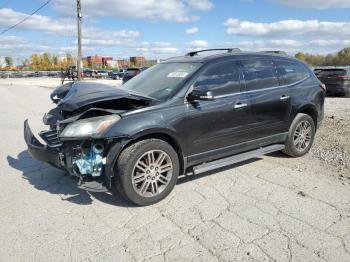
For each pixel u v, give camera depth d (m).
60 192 4.51
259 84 5.14
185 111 4.28
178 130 4.23
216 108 4.55
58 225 3.66
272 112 5.25
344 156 5.91
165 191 4.21
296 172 5.15
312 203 4.10
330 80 16.78
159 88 4.61
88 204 4.16
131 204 4.15
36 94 20.95
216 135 4.62
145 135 4.04
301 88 5.71
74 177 4.36
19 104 14.83
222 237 3.39
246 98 4.90
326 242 3.27
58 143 4.18
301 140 5.83
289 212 3.88
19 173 5.24
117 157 3.92
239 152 5.07
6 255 3.12
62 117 4.62
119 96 4.02
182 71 4.70
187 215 3.85
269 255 3.08
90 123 3.81
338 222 3.65
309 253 3.11
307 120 5.84
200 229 3.55
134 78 5.55
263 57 5.36
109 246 3.27
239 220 3.71
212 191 4.48
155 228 3.59
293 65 5.80
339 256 3.06
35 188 4.65
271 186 4.62
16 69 113.12
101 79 54.38
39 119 10.34
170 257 3.08
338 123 8.91
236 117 4.79
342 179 4.86
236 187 4.60
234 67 4.92
